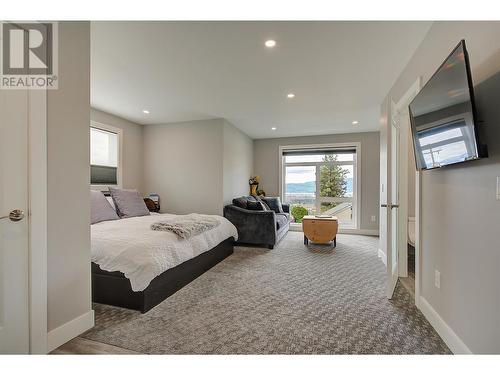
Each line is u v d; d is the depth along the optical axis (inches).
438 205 67.3
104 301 81.8
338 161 227.1
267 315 75.4
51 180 58.7
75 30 64.2
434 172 69.4
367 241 182.9
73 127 63.9
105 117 158.1
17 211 52.0
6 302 51.6
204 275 110.5
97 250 81.6
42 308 56.4
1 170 50.6
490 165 47.1
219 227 129.3
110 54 90.1
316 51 88.2
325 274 111.8
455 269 58.8
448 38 64.1
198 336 64.7
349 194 225.5
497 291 45.2
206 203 175.5
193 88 121.4
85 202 67.4
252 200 194.1
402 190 111.3
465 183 55.0
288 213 224.7
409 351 58.7
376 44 83.6
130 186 177.6
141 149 188.7
